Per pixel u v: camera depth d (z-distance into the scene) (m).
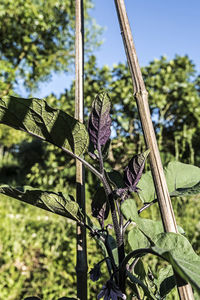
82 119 0.77
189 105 3.91
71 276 2.42
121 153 3.88
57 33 6.72
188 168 0.83
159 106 3.65
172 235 0.53
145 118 0.59
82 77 0.79
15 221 3.91
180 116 3.99
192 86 4.11
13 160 12.13
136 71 0.61
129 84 3.94
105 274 2.17
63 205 0.62
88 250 2.45
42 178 4.52
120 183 0.73
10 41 6.10
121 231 0.61
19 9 5.41
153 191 0.79
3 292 2.29
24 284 2.48
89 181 3.62
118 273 0.60
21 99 0.55
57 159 4.40
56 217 3.91
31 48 6.16
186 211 2.65
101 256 2.37
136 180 0.59
